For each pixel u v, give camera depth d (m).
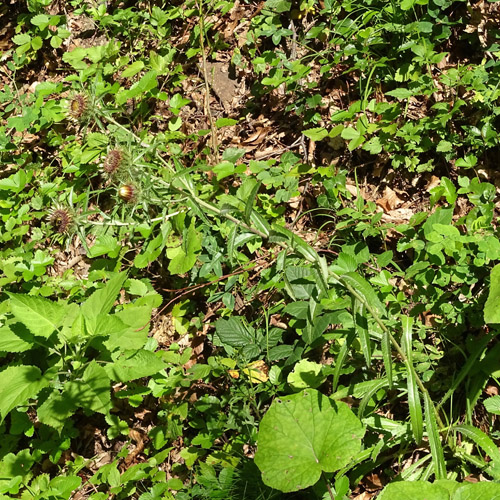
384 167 1.37
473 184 1.15
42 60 1.83
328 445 0.95
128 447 1.26
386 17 1.42
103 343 1.11
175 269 1.17
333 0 1.46
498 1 1.39
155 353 1.15
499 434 1.04
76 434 1.19
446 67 1.42
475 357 1.04
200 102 1.59
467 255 1.10
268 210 1.32
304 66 1.40
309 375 1.09
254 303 1.28
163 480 1.14
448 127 1.33
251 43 1.56
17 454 1.23
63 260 1.51
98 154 1.37
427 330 1.15
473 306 1.11
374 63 1.37
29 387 1.04
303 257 0.92
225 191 1.40
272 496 1.03
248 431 1.11
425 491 0.89
